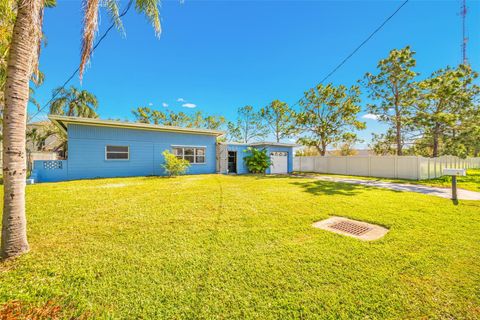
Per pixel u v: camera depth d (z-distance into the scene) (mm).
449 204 5668
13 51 2578
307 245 3045
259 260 2602
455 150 13117
